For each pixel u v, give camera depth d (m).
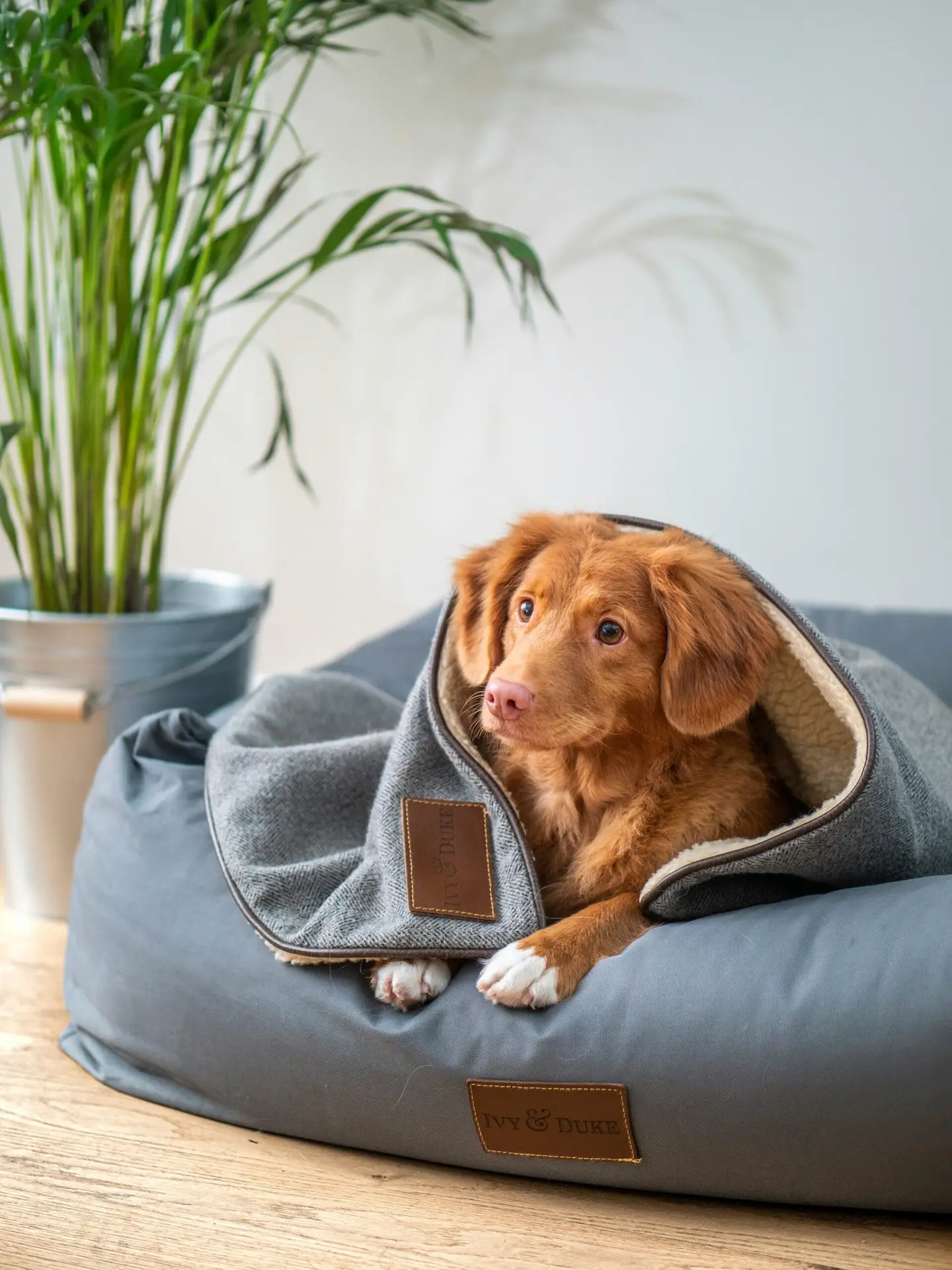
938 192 2.38
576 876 1.39
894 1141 1.10
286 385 2.79
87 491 2.04
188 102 1.73
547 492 2.69
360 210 1.95
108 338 1.96
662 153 2.49
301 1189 1.24
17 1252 1.12
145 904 1.42
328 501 2.82
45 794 1.96
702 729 1.28
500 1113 1.21
